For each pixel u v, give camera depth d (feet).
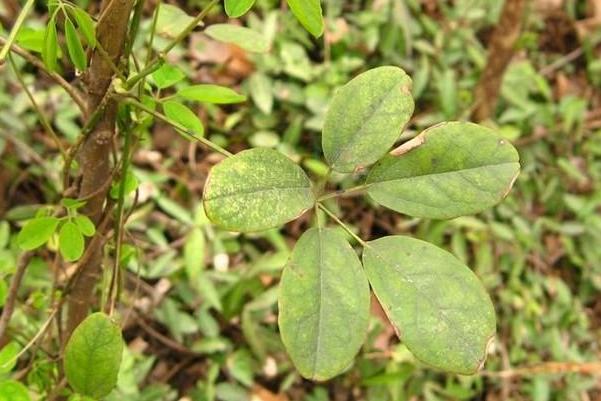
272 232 3.51
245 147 3.85
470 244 3.91
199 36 3.86
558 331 3.84
